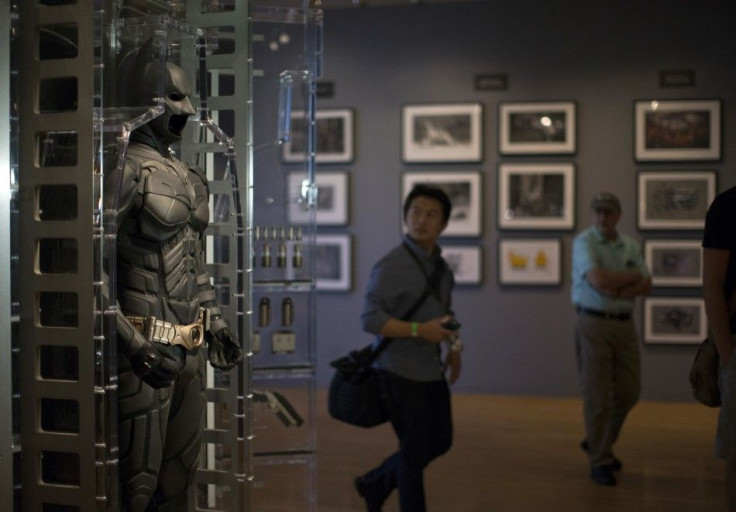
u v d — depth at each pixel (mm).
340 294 8734
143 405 2713
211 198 3508
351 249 8695
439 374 3934
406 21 8555
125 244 2713
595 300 5367
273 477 5387
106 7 2803
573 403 8039
